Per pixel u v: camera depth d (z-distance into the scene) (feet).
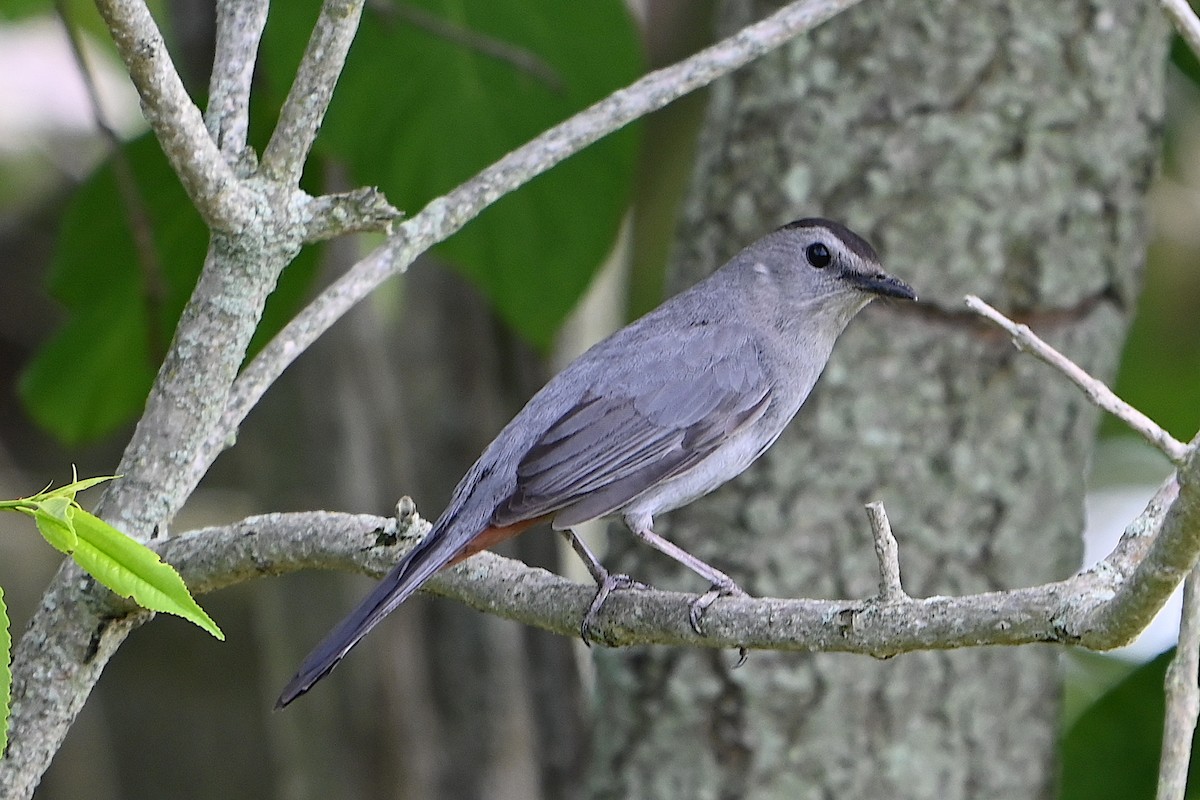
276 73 36.63
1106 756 37.93
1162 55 36.17
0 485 58.18
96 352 42.19
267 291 25.14
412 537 26.09
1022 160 34.19
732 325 33.76
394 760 40.98
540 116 39.88
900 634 21.56
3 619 19.27
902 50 34.30
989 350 34.14
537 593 25.95
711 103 37.24
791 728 33.60
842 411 34.17
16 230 61.05
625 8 39.22
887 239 34.35
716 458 32.76
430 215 26.89
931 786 33.60
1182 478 18.42
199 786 56.65
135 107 55.57
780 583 33.91
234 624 58.29
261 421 41.14
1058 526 34.53
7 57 57.93
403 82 39.29
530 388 43.80
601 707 35.55
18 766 24.12
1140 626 19.71
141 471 24.75
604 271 47.03
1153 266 54.95
